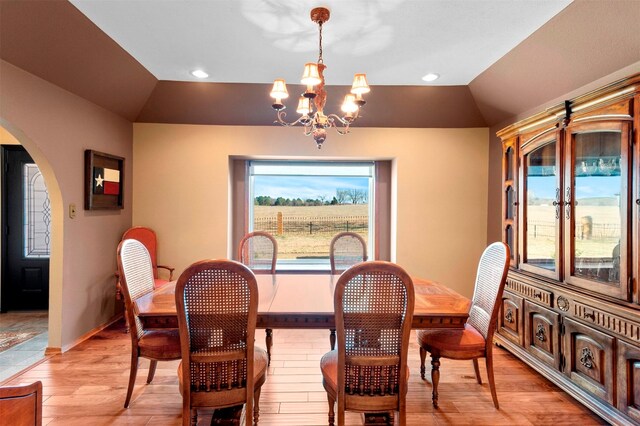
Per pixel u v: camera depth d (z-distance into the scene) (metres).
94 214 3.13
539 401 2.14
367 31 2.34
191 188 3.77
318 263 4.33
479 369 2.56
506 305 2.75
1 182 3.68
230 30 2.35
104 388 2.24
